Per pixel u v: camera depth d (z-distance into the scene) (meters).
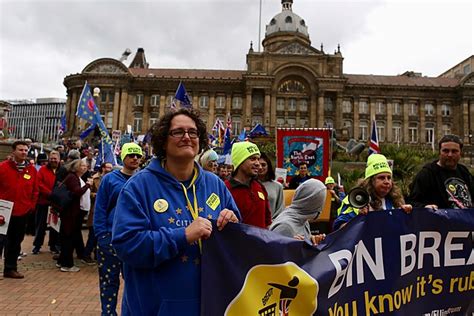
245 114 60.50
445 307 4.32
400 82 65.19
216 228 2.75
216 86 63.31
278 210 6.09
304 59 61.03
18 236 7.41
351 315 3.57
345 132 56.66
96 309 5.85
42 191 9.70
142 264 2.50
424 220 4.27
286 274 3.07
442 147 5.09
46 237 12.20
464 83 61.91
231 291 2.75
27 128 117.06
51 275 7.68
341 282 3.51
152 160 2.93
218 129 29.42
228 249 2.79
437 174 5.12
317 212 4.12
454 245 4.43
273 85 60.97
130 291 2.69
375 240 3.89
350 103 62.75
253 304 2.83
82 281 7.33
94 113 13.06
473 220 4.55
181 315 2.56
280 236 3.10
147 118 62.97
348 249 3.63
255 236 2.92
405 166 20.38
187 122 2.83
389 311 3.86
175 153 2.79
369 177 4.86
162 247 2.45
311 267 3.31
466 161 45.62
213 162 7.45
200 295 2.63
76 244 9.03
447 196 4.98
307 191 4.07
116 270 4.99
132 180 2.75
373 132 15.38
